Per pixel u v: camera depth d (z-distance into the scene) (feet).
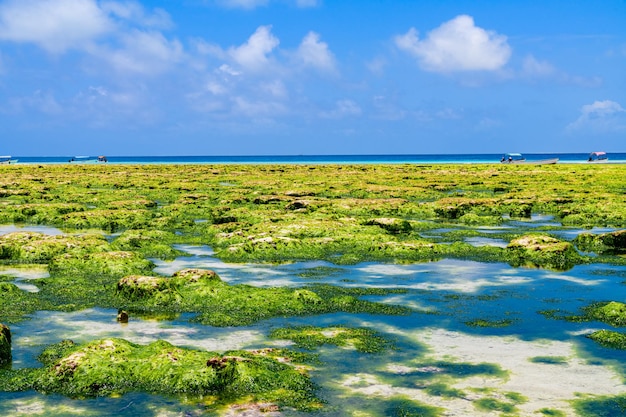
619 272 72.90
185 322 51.49
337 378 38.88
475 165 412.36
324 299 58.54
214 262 80.33
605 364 41.70
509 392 36.88
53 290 61.77
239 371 37.19
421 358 42.75
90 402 35.22
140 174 287.28
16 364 41.06
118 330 49.08
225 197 159.94
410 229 105.81
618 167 343.26
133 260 74.33
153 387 36.83
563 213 133.28
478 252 86.38
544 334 48.52
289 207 136.67
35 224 123.65
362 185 202.49
